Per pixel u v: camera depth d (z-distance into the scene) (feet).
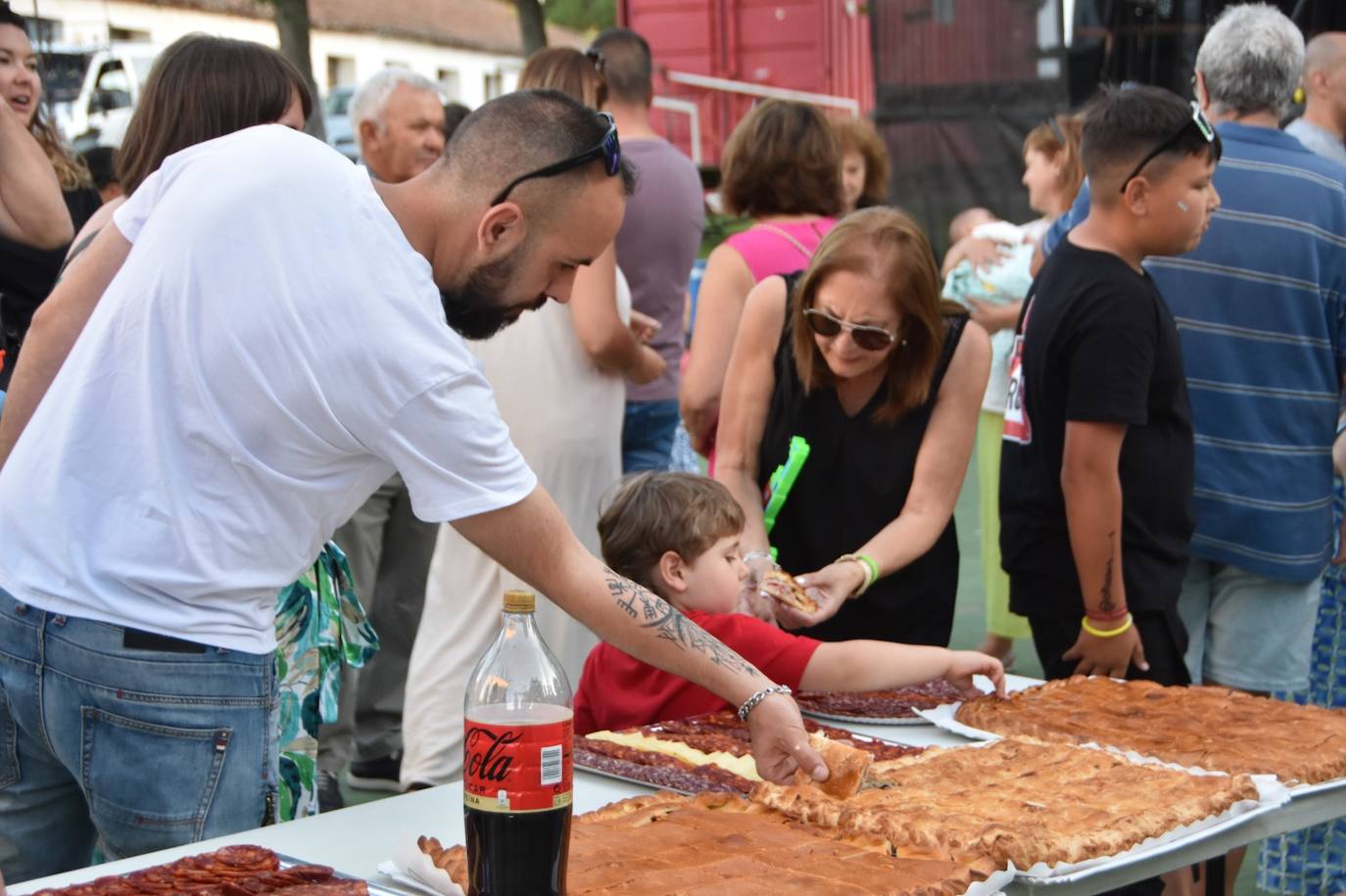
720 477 10.35
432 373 5.98
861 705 8.52
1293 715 8.36
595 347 12.17
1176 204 9.67
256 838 6.30
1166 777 6.98
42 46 21.83
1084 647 10.02
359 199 6.11
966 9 26.48
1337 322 10.89
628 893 5.38
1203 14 24.44
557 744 5.19
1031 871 5.85
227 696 6.40
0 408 9.57
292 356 5.98
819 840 6.14
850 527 9.98
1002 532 10.75
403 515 14.73
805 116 12.73
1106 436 9.59
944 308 10.05
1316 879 11.40
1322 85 14.38
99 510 6.30
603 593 6.43
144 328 6.17
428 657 12.44
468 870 5.26
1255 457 10.76
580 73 13.98
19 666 6.48
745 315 10.36
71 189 14.23
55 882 5.60
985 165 26.84
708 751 7.56
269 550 6.38
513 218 6.22
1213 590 11.32
